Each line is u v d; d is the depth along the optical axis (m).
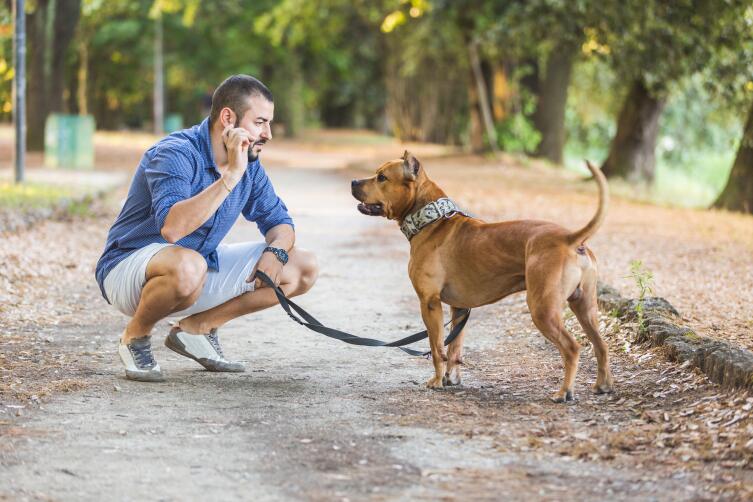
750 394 6.39
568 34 27.86
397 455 5.65
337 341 9.07
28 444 5.80
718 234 17.09
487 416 6.48
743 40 25.17
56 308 10.32
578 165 51.56
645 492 5.05
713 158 48.62
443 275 7.17
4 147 38.16
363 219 19.14
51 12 36.91
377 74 72.62
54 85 37.00
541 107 39.75
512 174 31.75
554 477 5.28
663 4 24.94
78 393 7.00
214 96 7.34
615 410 6.57
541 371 7.79
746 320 9.38
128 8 55.94
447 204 7.27
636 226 18.14
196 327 7.84
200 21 58.06
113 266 7.45
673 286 11.49
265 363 8.16
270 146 52.84
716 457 5.54
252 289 7.75
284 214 7.93
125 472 5.34
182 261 7.13
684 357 7.34
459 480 5.23
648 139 31.53
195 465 5.46
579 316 6.95
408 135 62.19
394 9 43.84
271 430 6.15
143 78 63.22
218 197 6.91
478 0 34.97
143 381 7.42
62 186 21.61
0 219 14.73
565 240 6.64
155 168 7.17
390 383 7.48
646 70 27.03
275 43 48.69
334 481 5.21
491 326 9.77
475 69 39.81
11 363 7.85
